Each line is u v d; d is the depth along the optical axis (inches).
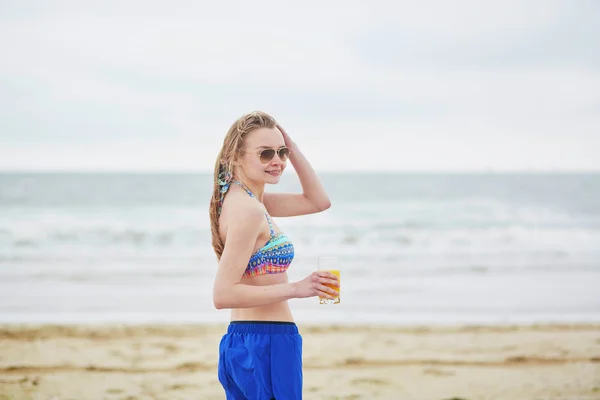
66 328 360.2
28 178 2274.9
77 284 531.2
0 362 285.4
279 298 111.9
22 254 740.0
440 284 538.9
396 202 1485.0
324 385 250.2
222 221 120.9
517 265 645.9
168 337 339.0
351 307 441.1
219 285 113.3
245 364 117.6
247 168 122.0
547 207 1327.5
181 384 253.0
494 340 328.8
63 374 266.4
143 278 561.3
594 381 254.2
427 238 881.5
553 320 398.0
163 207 1360.7
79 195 1664.6
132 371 272.2
